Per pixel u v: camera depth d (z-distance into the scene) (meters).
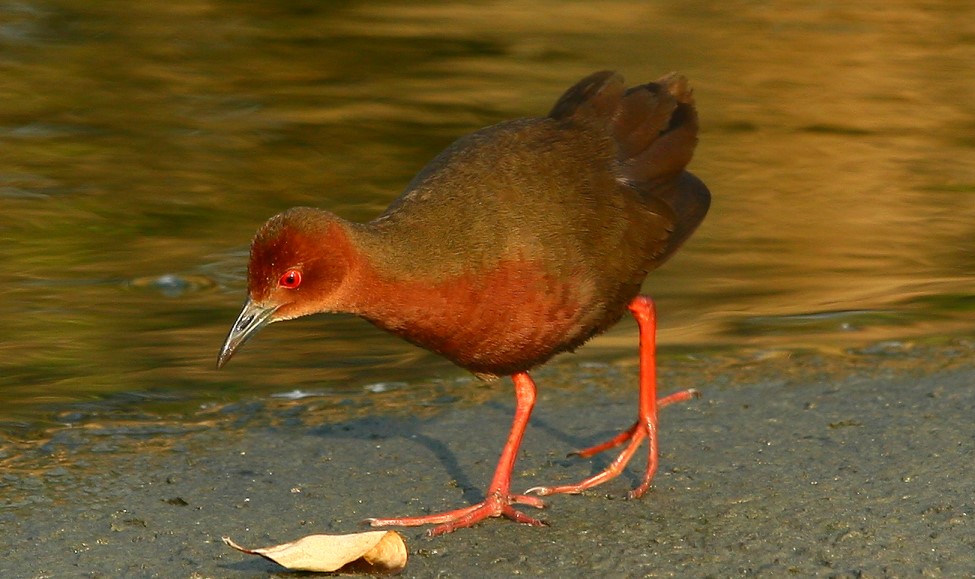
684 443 10.05
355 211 15.31
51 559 8.09
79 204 15.66
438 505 9.07
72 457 9.80
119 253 14.22
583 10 25.20
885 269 13.90
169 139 18.27
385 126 18.73
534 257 8.75
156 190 16.20
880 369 11.46
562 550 8.22
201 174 16.84
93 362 11.65
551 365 11.90
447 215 8.70
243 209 15.58
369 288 8.59
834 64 21.97
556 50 22.42
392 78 21.08
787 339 12.21
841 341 12.12
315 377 11.56
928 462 9.41
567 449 10.14
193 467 9.66
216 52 22.58
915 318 12.61
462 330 8.75
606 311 9.30
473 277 8.63
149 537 8.45
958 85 20.91
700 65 21.75
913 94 20.50
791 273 13.84
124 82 20.84
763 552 8.06
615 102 9.96
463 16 24.77
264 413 10.76
